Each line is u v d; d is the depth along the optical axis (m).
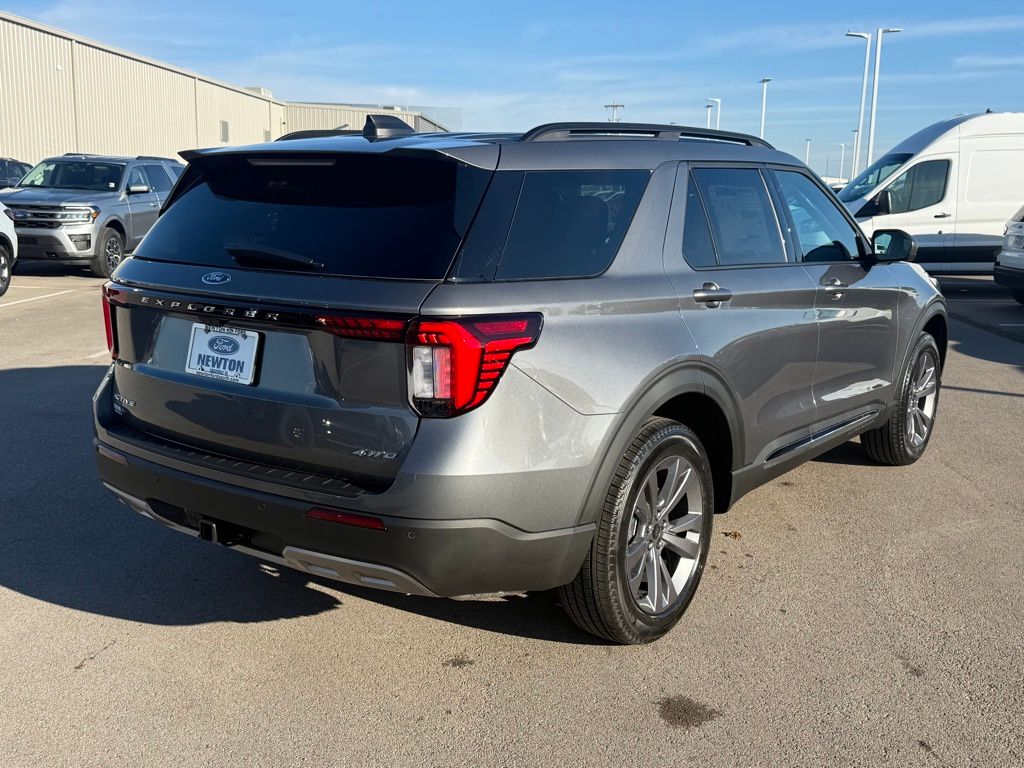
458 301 2.77
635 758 2.84
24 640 3.47
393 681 3.26
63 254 14.37
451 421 2.76
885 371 5.17
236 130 42.16
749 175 4.18
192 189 3.53
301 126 48.72
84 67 28.95
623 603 3.31
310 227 3.07
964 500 5.18
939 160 14.54
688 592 3.64
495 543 2.87
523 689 3.21
